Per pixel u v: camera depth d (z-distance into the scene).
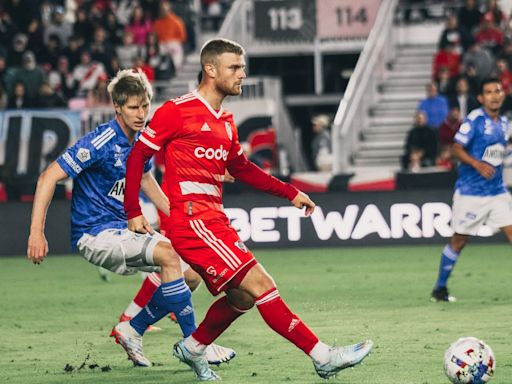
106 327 20.33
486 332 18.47
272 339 18.17
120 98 14.86
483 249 36.06
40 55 48.91
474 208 22.80
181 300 14.79
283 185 14.58
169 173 13.76
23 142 43.16
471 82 43.31
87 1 54.66
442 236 37.25
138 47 49.88
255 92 48.06
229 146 13.84
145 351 17.16
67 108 43.38
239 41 53.44
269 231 37.66
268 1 51.41
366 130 47.19
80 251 15.41
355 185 38.19
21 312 22.84
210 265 13.52
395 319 20.42
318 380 14.26
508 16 51.41
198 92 13.82
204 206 13.66
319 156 46.84
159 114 13.61
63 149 43.19
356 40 54.66
